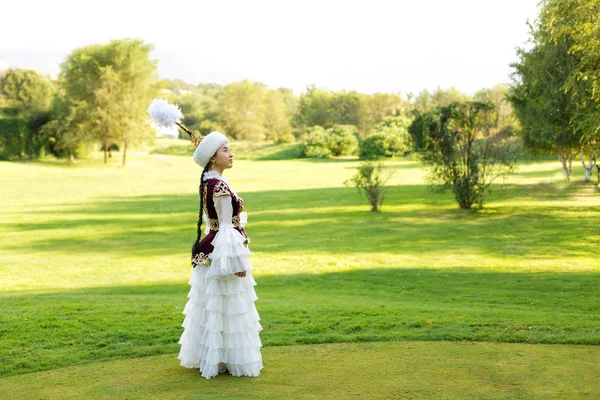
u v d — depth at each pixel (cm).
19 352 530
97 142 6706
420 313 709
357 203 3066
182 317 682
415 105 9800
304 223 2394
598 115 1905
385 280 1321
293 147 8344
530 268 1441
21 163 6297
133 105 6494
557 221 2248
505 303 1023
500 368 434
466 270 1434
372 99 11012
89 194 3672
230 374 438
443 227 2223
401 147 6975
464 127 2672
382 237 2033
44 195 3597
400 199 3188
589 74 1730
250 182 4456
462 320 638
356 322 636
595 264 1477
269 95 11656
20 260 1716
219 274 424
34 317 689
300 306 798
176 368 460
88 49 6594
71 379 437
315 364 456
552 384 397
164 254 1802
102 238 2116
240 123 10531
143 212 2830
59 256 1780
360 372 432
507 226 2184
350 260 1620
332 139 7950
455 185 2697
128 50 6575
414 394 384
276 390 398
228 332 432
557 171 4691
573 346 497
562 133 2788
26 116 6919
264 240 2003
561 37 2614
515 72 3100
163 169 6188
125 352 515
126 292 1231
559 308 947
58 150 6919
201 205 452
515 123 3378
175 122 465
